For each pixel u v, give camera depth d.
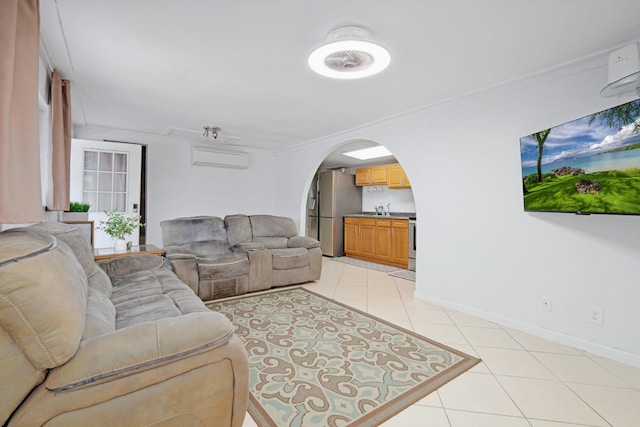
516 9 1.58
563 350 2.15
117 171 3.89
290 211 5.39
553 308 2.30
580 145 1.89
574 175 1.93
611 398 1.62
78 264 1.47
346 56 1.96
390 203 6.31
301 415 1.46
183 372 1.09
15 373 0.85
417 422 1.43
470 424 1.42
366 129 3.87
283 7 1.58
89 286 1.68
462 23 1.71
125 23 1.72
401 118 3.41
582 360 2.02
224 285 3.29
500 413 1.50
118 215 3.35
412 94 2.78
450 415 1.48
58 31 1.80
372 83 2.54
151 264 2.64
